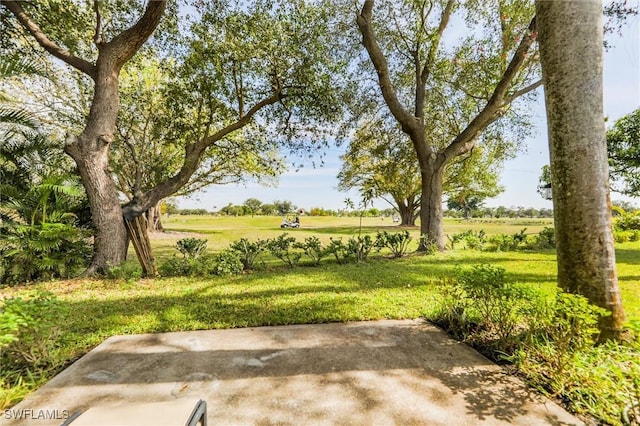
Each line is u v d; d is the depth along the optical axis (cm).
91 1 698
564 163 274
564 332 223
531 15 779
